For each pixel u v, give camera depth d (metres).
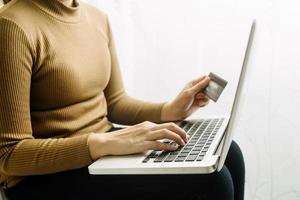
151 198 0.85
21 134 0.83
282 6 1.27
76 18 1.00
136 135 0.82
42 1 0.92
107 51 1.09
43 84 0.89
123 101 1.21
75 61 0.94
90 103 1.02
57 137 0.94
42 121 0.92
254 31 0.75
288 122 1.36
